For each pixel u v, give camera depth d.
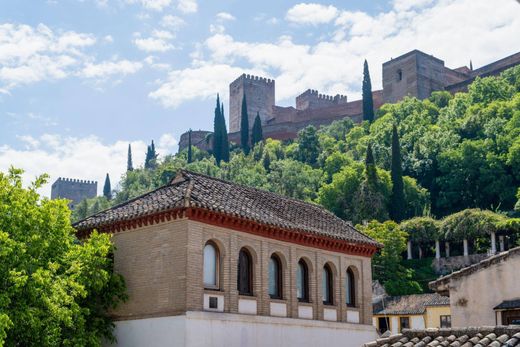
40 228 25.50
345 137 157.38
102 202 145.50
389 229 88.19
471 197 114.94
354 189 111.56
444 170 119.12
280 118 181.62
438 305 65.19
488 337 14.33
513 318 22.06
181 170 31.98
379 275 84.12
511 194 110.25
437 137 127.88
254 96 185.88
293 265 31.86
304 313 32.03
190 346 26.19
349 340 34.00
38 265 24.72
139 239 28.70
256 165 143.62
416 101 152.50
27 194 25.89
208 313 27.11
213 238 28.22
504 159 113.44
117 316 28.55
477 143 116.94
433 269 92.00
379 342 15.47
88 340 26.47
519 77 147.62
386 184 108.31
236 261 28.95
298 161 148.50
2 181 25.56
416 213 111.06
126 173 161.25
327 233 33.56
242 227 29.31
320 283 33.28
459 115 140.38
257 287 29.84
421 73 167.50
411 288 82.38
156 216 27.92
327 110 175.25
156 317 27.28
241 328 28.36
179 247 27.19
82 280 26.31
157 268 27.77
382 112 160.75
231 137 179.62
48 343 24.09
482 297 22.77
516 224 88.00
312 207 37.62
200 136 190.75
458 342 14.51
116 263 29.20
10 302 22.89
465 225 91.56
